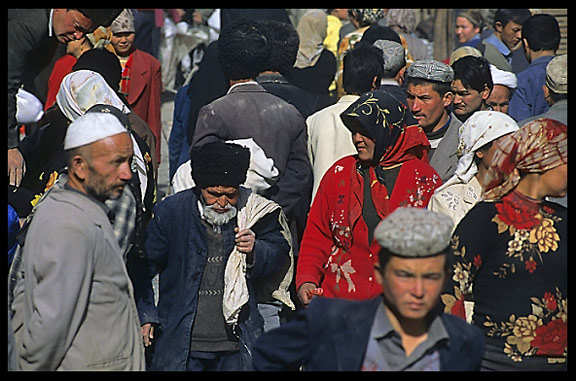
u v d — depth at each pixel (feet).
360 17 46.78
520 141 20.22
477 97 32.19
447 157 29.14
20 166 28.12
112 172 19.89
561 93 27.71
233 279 23.49
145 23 62.90
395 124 24.14
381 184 24.35
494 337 19.97
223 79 36.81
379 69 29.86
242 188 25.00
